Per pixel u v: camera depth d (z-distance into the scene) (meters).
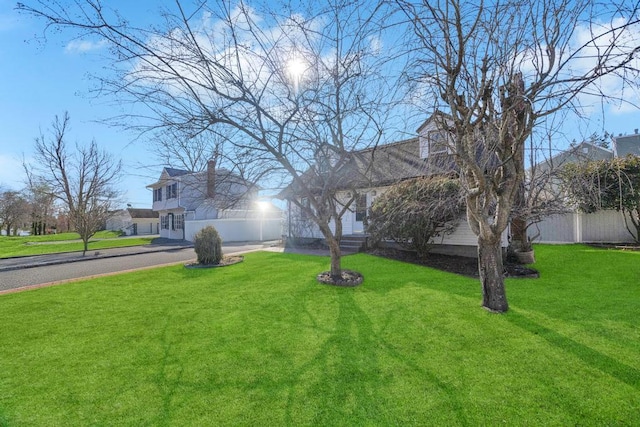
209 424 2.53
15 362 3.62
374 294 5.85
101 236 34.94
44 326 4.72
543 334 3.92
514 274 7.17
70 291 6.80
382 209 9.62
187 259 12.36
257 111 5.05
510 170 4.72
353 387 2.99
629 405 2.60
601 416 2.48
